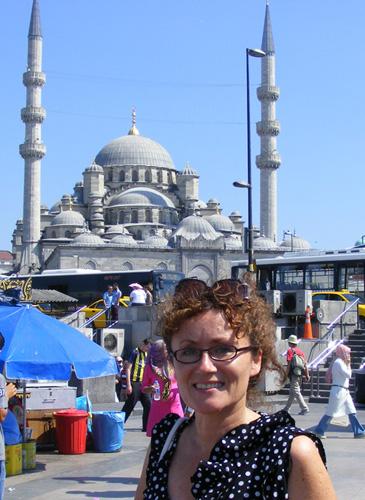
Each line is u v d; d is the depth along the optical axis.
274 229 127.00
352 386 28.98
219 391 3.82
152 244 116.31
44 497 12.13
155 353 13.52
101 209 132.88
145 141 145.62
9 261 184.88
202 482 3.62
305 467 3.47
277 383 4.29
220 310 3.88
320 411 24.52
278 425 3.68
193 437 3.99
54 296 48.72
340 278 42.84
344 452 16.28
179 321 3.90
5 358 13.50
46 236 129.75
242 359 3.87
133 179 141.00
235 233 136.62
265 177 126.75
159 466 3.99
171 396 13.38
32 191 122.75
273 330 4.07
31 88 122.88
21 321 14.18
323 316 35.75
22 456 14.34
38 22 123.75
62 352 13.98
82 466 14.82
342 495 11.93
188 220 121.88
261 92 126.25
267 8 127.25
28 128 123.06
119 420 16.50
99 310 45.94
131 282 53.16
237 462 3.62
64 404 16.72
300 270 44.59
